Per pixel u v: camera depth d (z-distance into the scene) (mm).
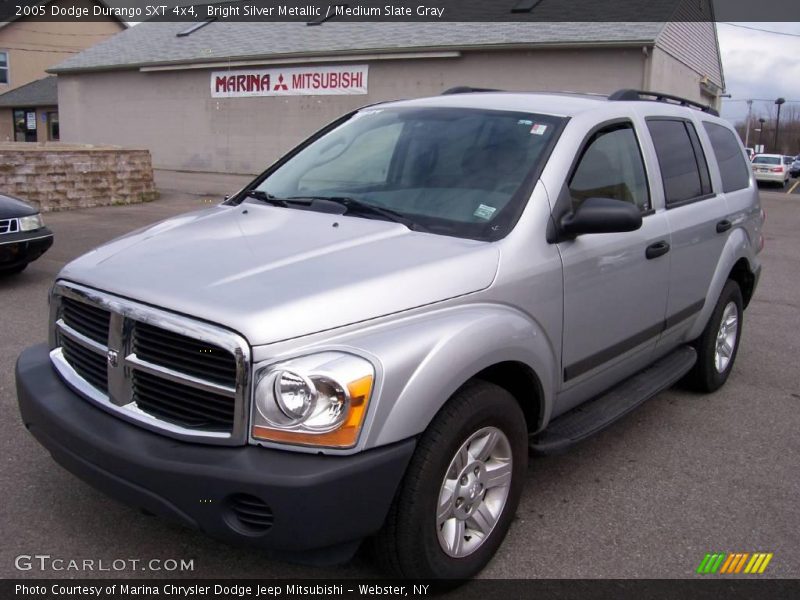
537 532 3510
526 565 3244
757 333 7301
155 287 2824
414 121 4129
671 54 20906
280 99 24594
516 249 3246
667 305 4418
